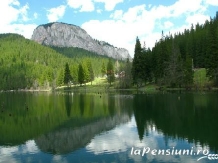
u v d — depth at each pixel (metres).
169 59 105.94
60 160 24.34
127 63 139.12
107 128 37.03
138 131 34.25
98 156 25.03
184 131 32.97
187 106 52.56
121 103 65.62
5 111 59.69
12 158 25.39
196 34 134.25
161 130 34.09
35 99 94.44
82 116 48.56
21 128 39.34
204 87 90.62
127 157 24.52
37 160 24.61
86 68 168.38
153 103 60.81
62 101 80.06
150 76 115.88
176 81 98.06
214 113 43.72
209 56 90.56
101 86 156.88
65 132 35.59
